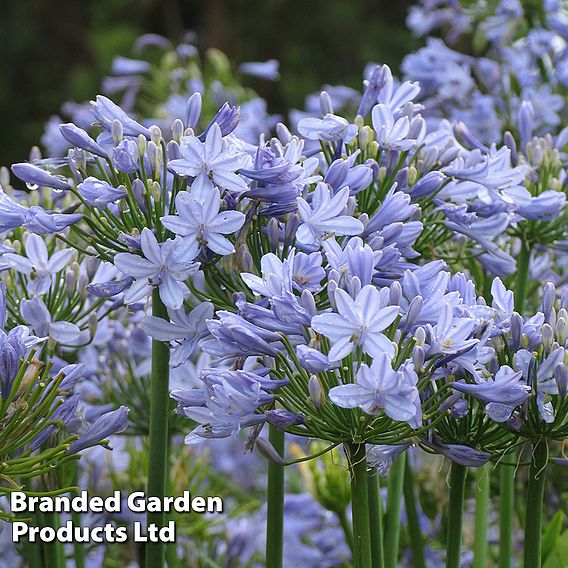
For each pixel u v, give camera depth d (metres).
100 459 2.72
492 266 2.57
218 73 3.98
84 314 2.54
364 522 2.38
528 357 2.38
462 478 2.45
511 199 2.52
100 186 2.41
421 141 2.49
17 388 2.38
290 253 2.38
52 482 2.45
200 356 2.63
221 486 3.08
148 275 2.40
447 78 2.95
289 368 2.37
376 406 2.33
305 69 9.41
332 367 2.34
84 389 2.67
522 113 2.67
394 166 2.48
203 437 2.38
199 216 2.39
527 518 2.41
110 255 2.45
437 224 2.52
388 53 9.29
